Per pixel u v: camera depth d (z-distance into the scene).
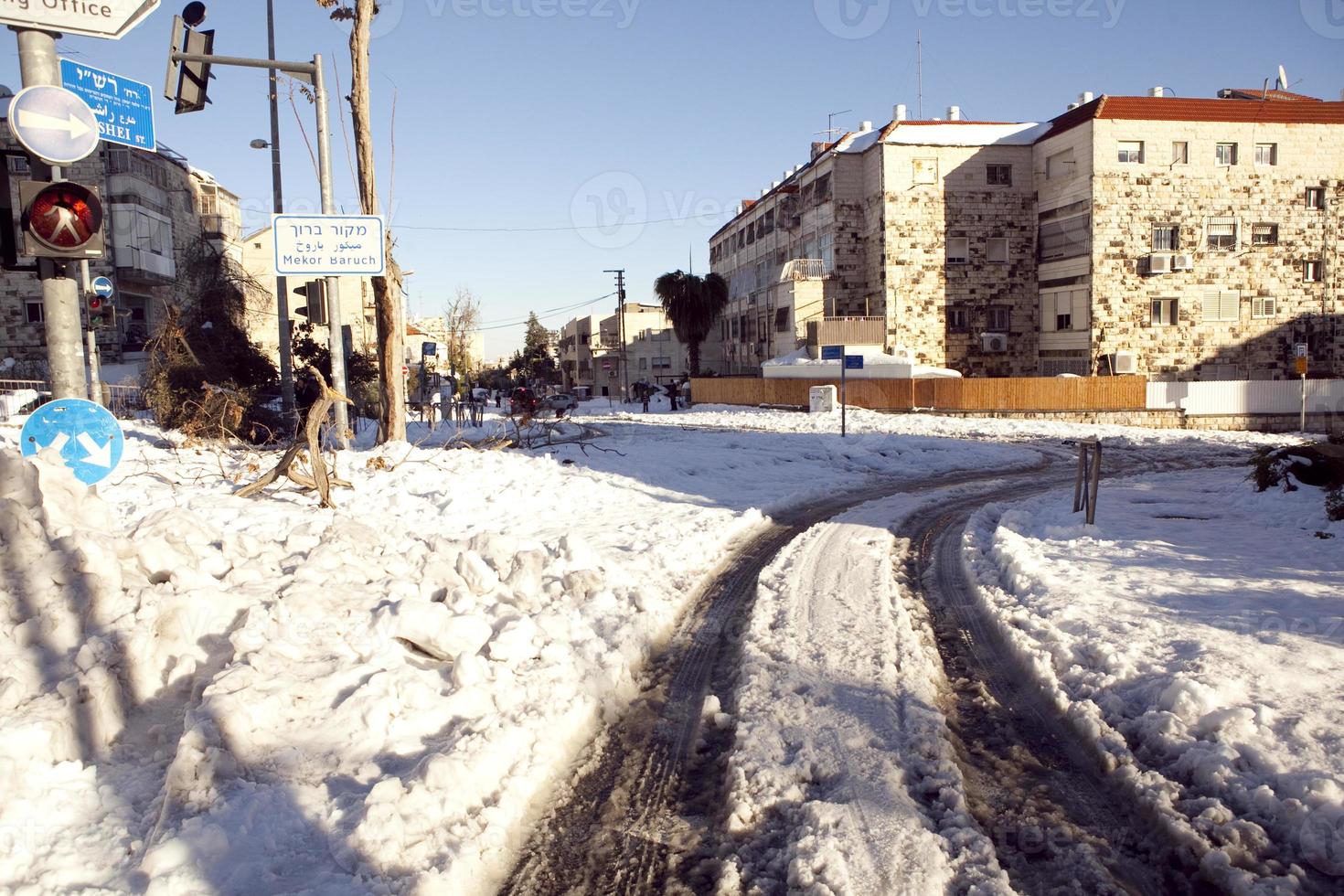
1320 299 44.78
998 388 39.22
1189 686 5.02
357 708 4.46
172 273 44.19
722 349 73.00
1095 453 11.40
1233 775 4.17
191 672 4.80
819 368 43.66
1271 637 6.11
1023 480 18.47
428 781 3.90
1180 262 43.75
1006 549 9.52
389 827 3.51
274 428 21.61
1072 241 45.25
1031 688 5.86
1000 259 47.84
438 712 4.66
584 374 101.12
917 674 5.82
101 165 39.62
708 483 16.42
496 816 3.88
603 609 7.11
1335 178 44.53
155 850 3.23
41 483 5.73
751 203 69.00
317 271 14.55
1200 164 43.84
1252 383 39.19
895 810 3.95
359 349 42.78
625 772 4.64
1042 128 48.78
